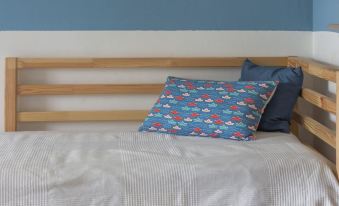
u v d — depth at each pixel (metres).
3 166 1.78
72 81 2.49
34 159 1.85
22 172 1.74
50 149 1.97
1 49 2.43
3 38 2.43
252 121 2.13
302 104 2.52
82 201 1.72
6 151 1.94
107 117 2.47
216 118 2.14
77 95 2.50
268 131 2.24
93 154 1.91
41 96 2.48
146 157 1.87
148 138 2.13
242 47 2.52
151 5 2.47
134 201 1.73
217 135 2.13
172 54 2.50
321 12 2.41
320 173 1.81
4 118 2.45
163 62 2.45
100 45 2.47
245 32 2.51
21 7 2.42
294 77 2.28
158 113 2.23
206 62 2.47
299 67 2.31
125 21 2.47
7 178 1.72
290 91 2.27
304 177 1.80
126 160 1.84
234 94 2.20
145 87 2.47
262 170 1.79
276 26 2.51
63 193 1.72
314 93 2.13
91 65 2.43
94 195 1.73
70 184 1.73
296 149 1.95
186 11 2.48
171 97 2.26
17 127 2.48
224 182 1.77
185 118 2.18
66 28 2.45
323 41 2.39
